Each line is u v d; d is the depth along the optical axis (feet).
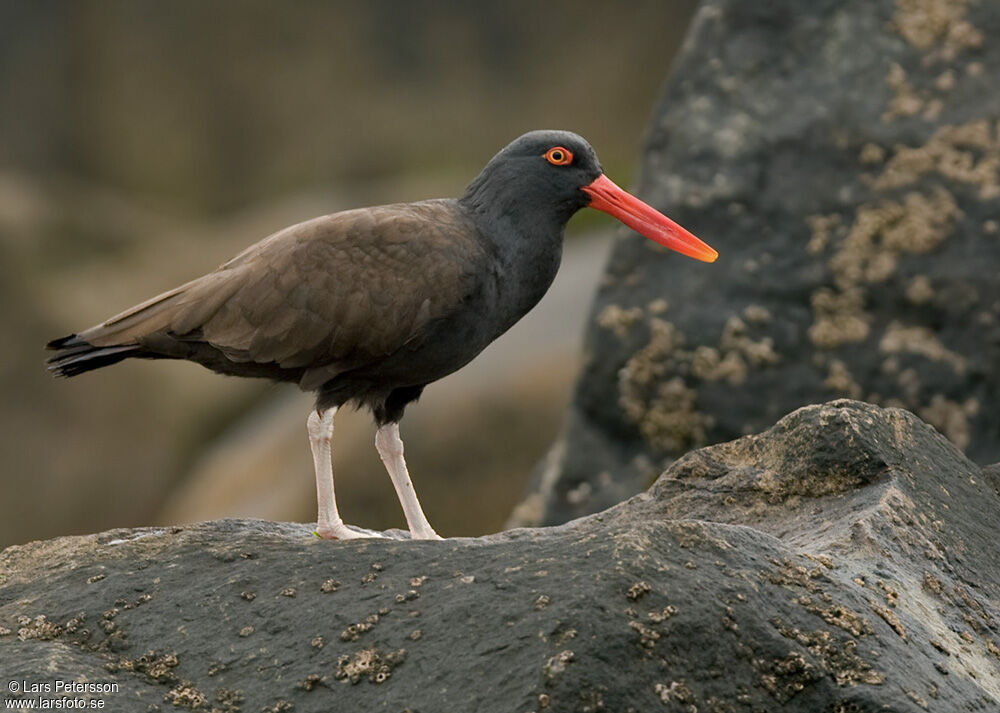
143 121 107.45
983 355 42.37
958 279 42.73
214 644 23.82
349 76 109.19
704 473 29.73
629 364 45.55
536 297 33.45
